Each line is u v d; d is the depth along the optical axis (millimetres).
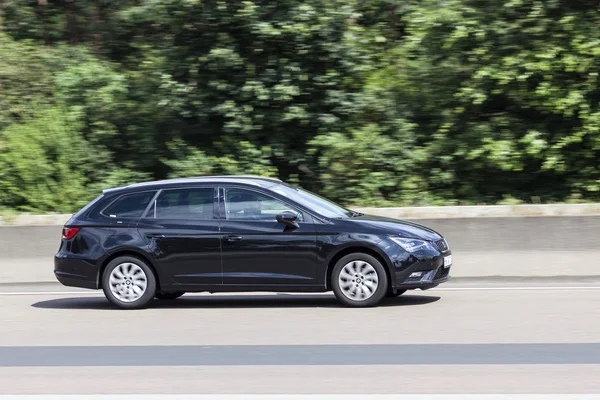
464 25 44250
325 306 29609
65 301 32812
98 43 54562
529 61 43000
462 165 46406
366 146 45594
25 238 38188
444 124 46438
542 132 44500
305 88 45750
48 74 51094
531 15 43125
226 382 18609
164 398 17297
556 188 46250
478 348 21750
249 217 29672
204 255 29594
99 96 48438
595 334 23406
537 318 26109
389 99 48156
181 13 44719
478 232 36375
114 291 30266
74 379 19203
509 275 36031
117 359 21312
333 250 28797
